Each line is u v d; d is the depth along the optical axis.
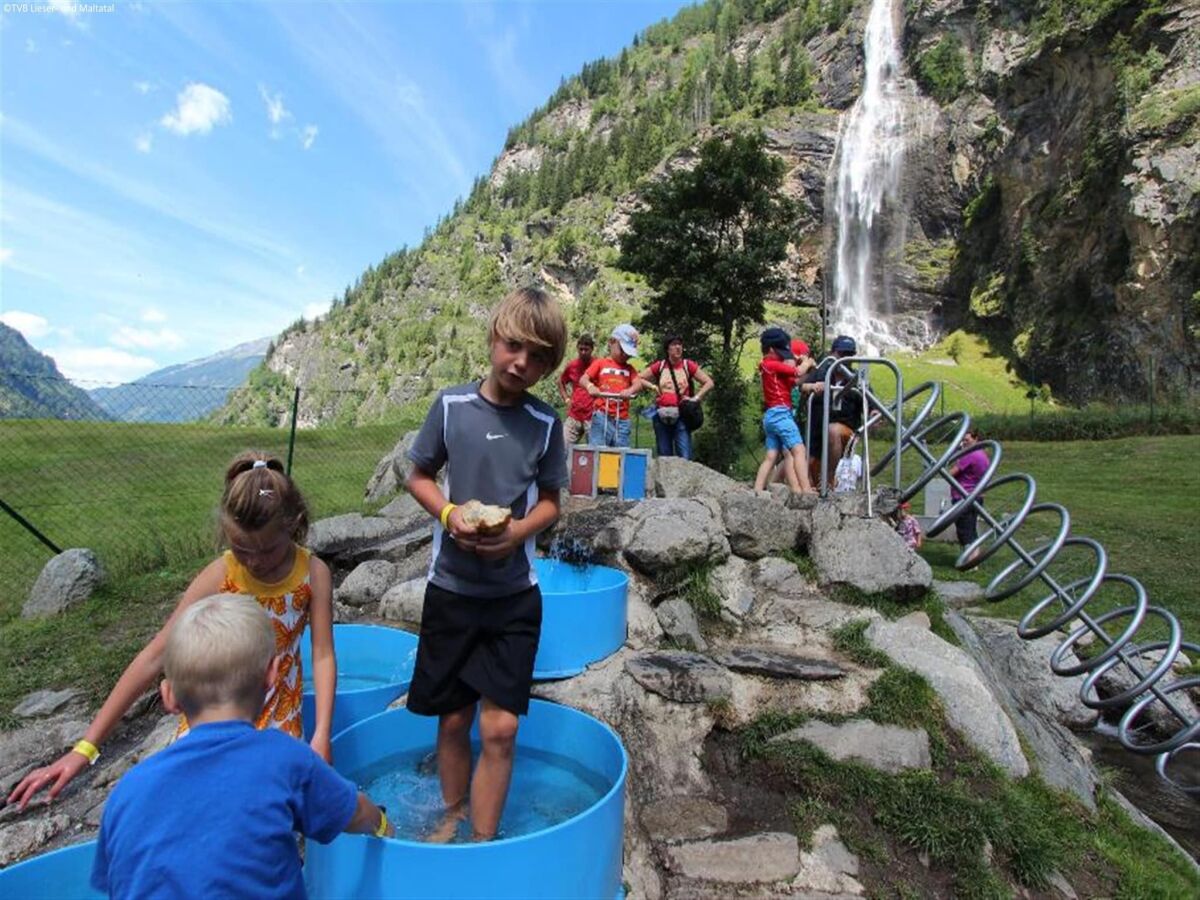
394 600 4.43
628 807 2.94
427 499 2.32
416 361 117.94
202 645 1.73
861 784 3.04
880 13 79.00
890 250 68.31
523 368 2.29
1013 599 7.18
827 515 4.64
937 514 8.74
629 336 7.22
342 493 10.52
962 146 63.97
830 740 3.23
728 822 2.92
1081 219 48.69
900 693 3.46
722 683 3.43
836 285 70.44
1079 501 12.51
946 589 7.11
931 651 3.74
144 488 11.05
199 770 1.63
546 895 2.04
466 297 129.50
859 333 66.25
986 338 58.94
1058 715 5.39
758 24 136.00
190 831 1.56
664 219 18.30
